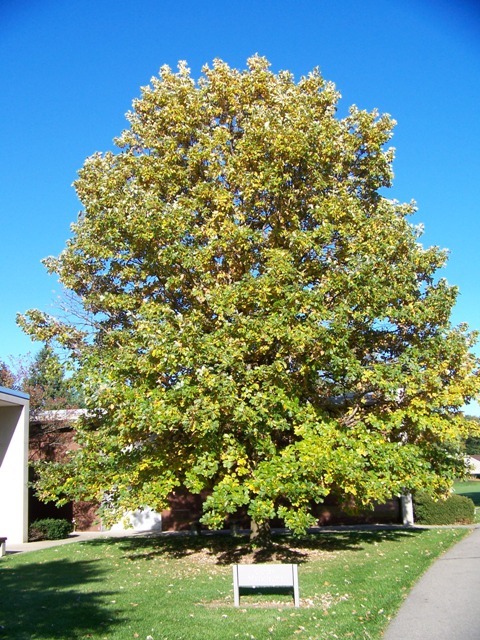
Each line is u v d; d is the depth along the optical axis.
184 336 9.82
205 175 12.59
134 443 11.41
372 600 7.85
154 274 11.90
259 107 12.50
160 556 13.31
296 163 11.63
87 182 13.25
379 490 10.29
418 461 10.75
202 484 9.99
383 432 11.41
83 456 11.77
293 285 10.23
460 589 8.41
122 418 10.23
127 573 10.94
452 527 18.27
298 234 10.85
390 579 9.25
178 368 9.93
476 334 11.75
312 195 11.96
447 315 11.40
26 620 7.25
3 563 12.79
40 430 22.61
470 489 40.06
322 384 11.46
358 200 12.15
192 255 11.08
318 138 11.83
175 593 8.86
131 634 6.55
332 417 11.70
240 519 20.14
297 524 9.35
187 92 13.56
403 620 6.82
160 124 13.59
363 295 10.43
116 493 11.52
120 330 12.36
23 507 18.06
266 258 11.52
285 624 6.82
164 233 11.06
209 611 7.64
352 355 10.35
